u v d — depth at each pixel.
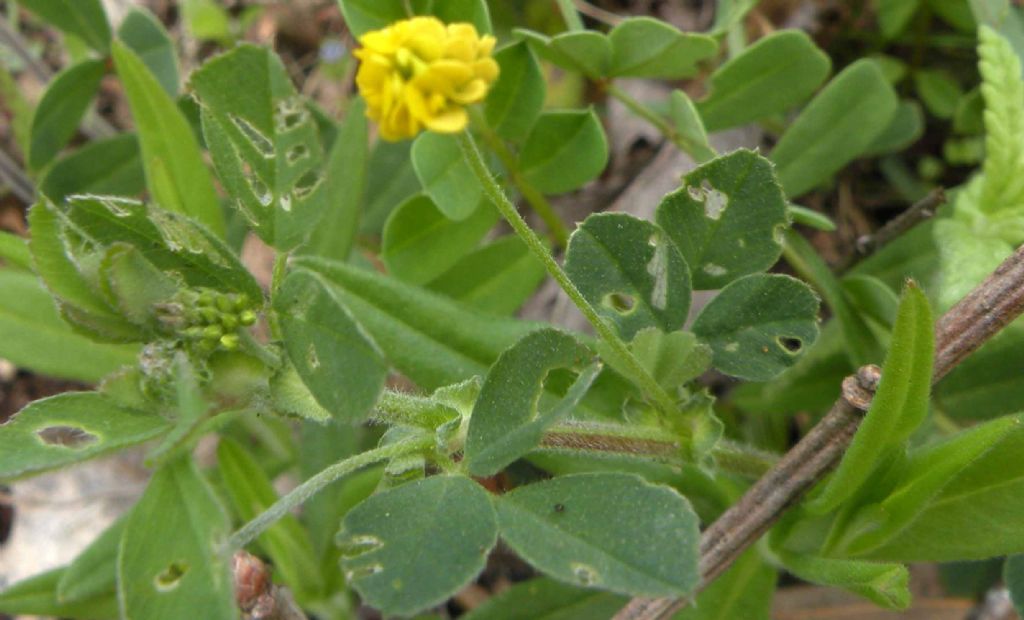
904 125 0.15
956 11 0.16
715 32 0.13
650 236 0.10
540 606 0.12
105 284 0.08
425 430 0.09
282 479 0.16
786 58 0.13
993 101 0.12
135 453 0.17
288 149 0.09
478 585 0.15
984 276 0.12
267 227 0.09
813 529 0.11
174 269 0.09
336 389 0.08
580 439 0.10
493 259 0.13
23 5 0.15
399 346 0.11
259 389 0.09
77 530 0.17
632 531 0.08
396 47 0.08
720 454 0.11
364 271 0.11
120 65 0.12
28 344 0.12
